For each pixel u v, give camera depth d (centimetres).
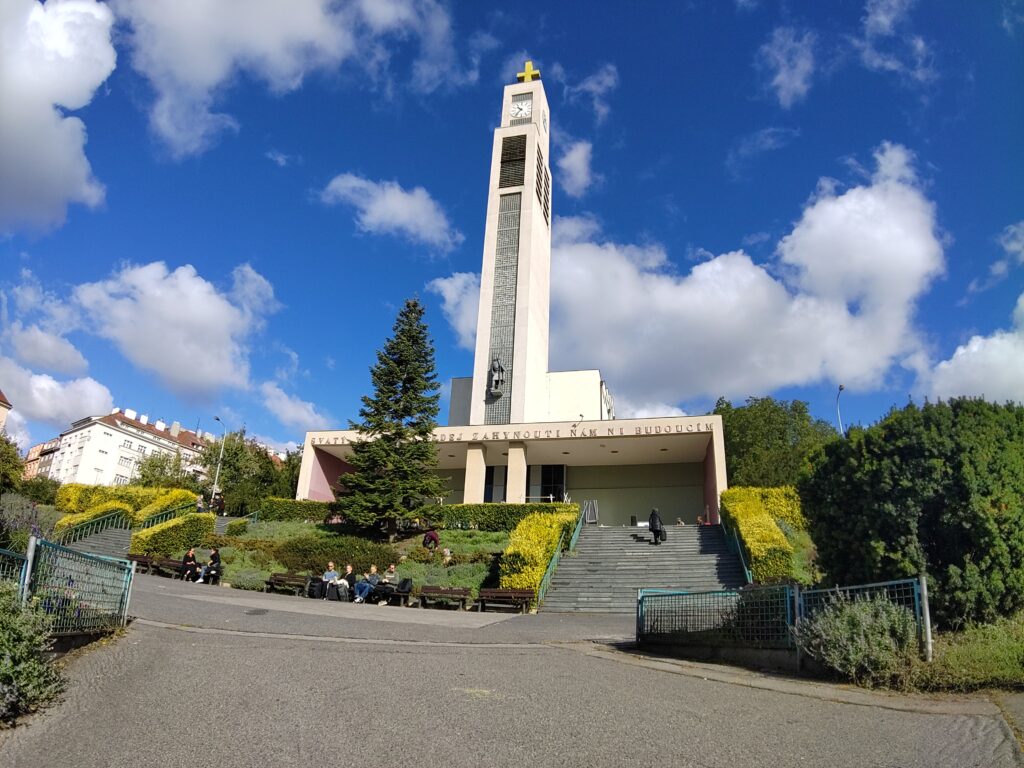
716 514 3278
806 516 1023
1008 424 885
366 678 773
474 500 3631
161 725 566
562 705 681
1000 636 776
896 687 741
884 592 835
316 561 2414
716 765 502
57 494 4034
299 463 5103
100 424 8469
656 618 1178
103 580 915
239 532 3206
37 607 654
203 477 5716
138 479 5494
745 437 4859
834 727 601
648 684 809
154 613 1201
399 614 1595
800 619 903
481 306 4312
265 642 991
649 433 3491
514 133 4753
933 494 861
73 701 616
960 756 504
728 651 1015
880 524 898
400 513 2983
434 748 530
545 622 1611
